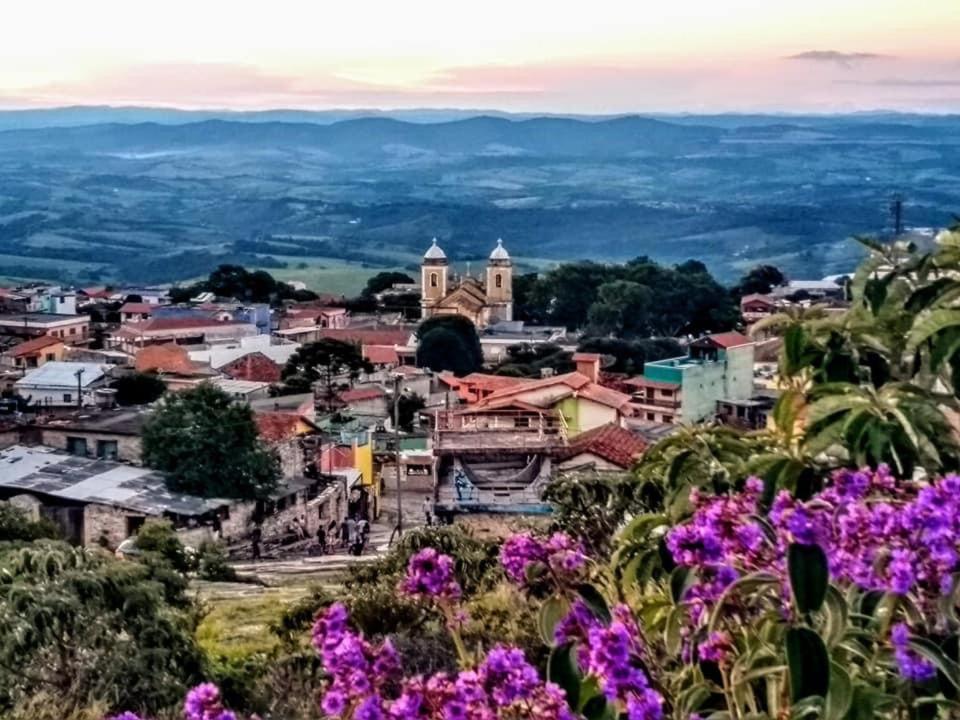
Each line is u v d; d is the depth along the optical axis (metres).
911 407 5.21
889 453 5.24
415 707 4.06
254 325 106.19
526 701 4.04
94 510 34.44
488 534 21.95
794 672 3.88
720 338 57.66
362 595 12.39
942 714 4.14
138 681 10.38
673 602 4.71
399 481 40.22
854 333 6.09
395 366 83.00
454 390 68.88
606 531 14.73
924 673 4.09
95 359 86.56
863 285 6.21
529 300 126.81
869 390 5.42
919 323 5.44
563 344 99.19
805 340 6.07
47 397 67.94
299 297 143.50
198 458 36.44
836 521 4.39
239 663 12.52
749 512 4.63
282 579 23.67
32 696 10.17
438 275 125.12
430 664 9.98
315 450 45.16
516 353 94.94
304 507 39.88
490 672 4.09
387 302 142.62
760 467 5.36
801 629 3.92
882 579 4.25
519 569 4.68
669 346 95.56
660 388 54.78
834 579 4.38
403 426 59.34
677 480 5.88
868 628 4.44
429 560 4.88
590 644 4.20
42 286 167.38
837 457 5.43
